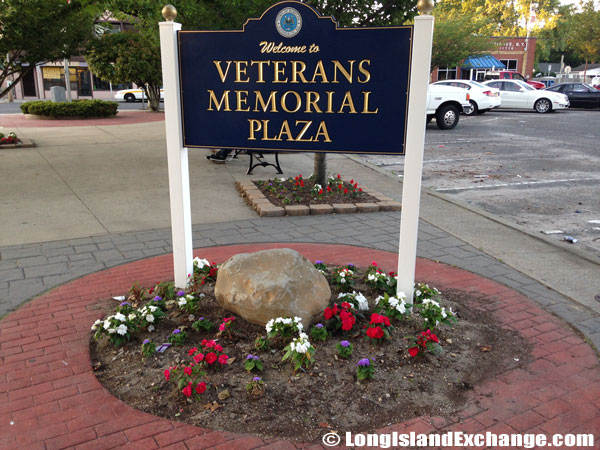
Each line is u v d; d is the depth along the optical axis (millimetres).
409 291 4395
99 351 3939
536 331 4277
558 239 6906
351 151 4309
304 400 3303
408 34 3953
